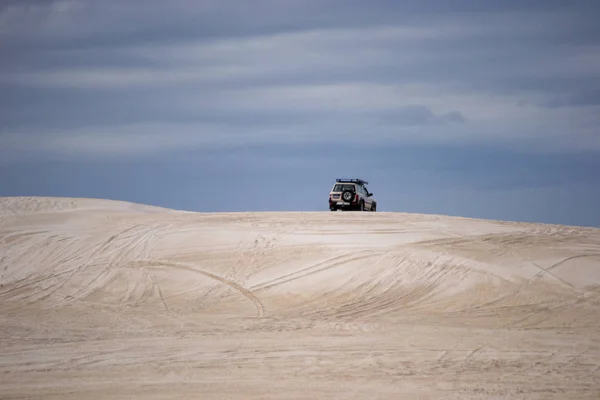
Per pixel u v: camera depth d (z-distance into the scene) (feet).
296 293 180.14
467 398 91.04
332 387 96.32
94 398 89.81
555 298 176.35
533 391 95.14
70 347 125.29
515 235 224.33
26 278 192.24
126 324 153.07
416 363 112.47
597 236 228.84
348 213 256.93
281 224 232.94
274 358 115.85
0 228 228.63
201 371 106.11
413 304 173.06
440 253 202.28
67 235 221.25
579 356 119.85
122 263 199.52
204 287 184.44
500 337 138.21
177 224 233.96
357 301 175.32
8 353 119.44
